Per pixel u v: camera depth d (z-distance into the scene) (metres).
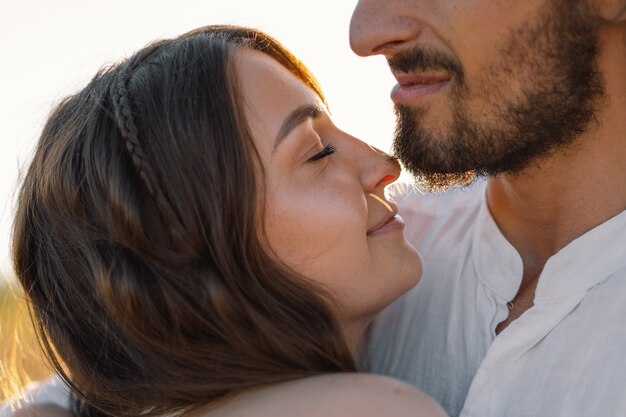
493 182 1.91
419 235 2.12
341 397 1.53
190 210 1.70
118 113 1.76
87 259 1.76
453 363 1.88
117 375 1.76
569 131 1.76
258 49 1.88
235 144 1.71
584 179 1.77
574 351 1.67
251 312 1.69
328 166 1.83
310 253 1.74
